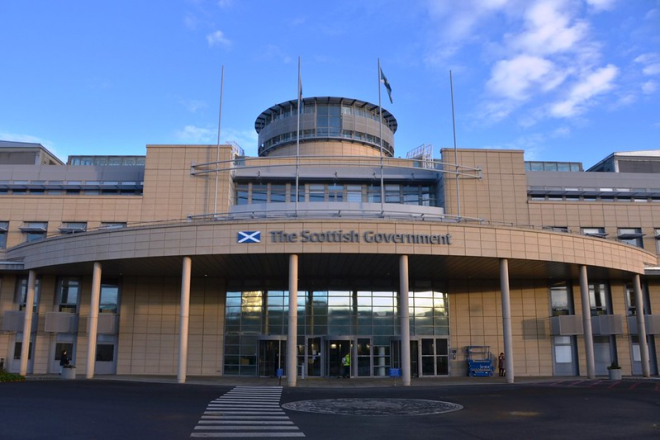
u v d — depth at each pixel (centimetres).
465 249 3350
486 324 4291
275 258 3419
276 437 1535
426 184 4562
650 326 4297
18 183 4675
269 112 5578
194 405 2223
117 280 4288
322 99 5288
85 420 1764
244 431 1625
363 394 2747
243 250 3259
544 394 2720
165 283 4275
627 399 2488
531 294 4384
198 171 4331
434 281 4306
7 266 4156
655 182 4903
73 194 4697
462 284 4347
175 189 4325
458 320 4278
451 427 1722
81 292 4291
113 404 2181
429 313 4238
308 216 3991
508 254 3431
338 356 3994
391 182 4544
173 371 4147
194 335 4175
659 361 4391
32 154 5269
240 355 4134
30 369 4197
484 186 4400
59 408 2033
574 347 4334
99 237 3550
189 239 3334
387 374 4050
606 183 4866
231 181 4375
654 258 4353
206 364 4128
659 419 1898
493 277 4275
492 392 2838
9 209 4406
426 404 2320
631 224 4525
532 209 4425
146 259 3488
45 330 4059
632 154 5509
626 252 3994
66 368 3575
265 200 4469
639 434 1609
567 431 1656
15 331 4234
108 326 4150
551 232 3588
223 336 4172
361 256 3359
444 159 4428
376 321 4150
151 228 3416
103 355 4191
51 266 3834
